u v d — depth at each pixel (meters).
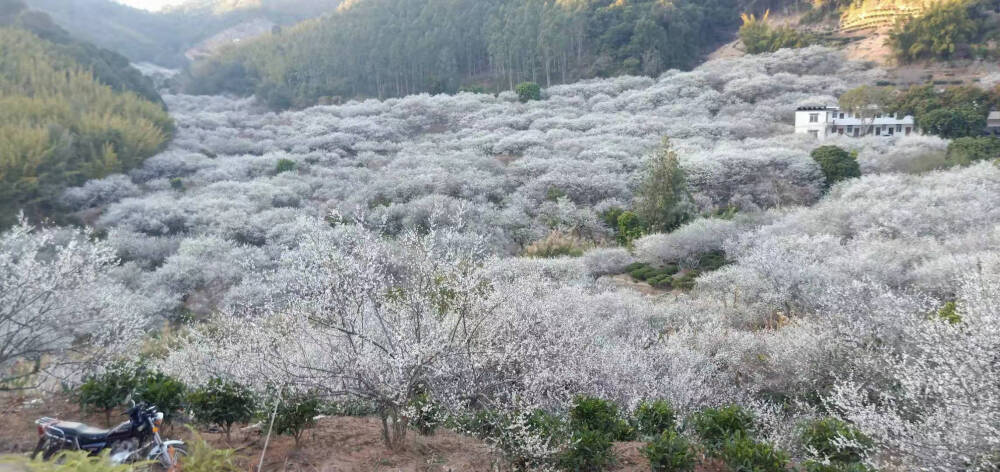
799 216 23.03
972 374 4.56
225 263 22.02
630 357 8.05
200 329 7.55
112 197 36.88
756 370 8.77
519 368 6.08
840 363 7.90
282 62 97.81
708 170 32.66
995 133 42.78
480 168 38.72
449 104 66.00
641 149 41.00
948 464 4.03
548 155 42.41
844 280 12.91
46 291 5.34
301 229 25.73
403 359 4.28
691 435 5.54
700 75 63.75
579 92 67.50
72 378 5.92
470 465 4.48
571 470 4.55
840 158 32.12
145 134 47.78
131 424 4.12
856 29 74.69
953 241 15.51
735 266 16.91
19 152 34.72
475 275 5.42
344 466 4.23
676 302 15.51
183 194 38.06
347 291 4.59
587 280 18.42
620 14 84.50
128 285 20.22
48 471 3.29
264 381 4.66
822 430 5.41
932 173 27.17
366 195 33.19
